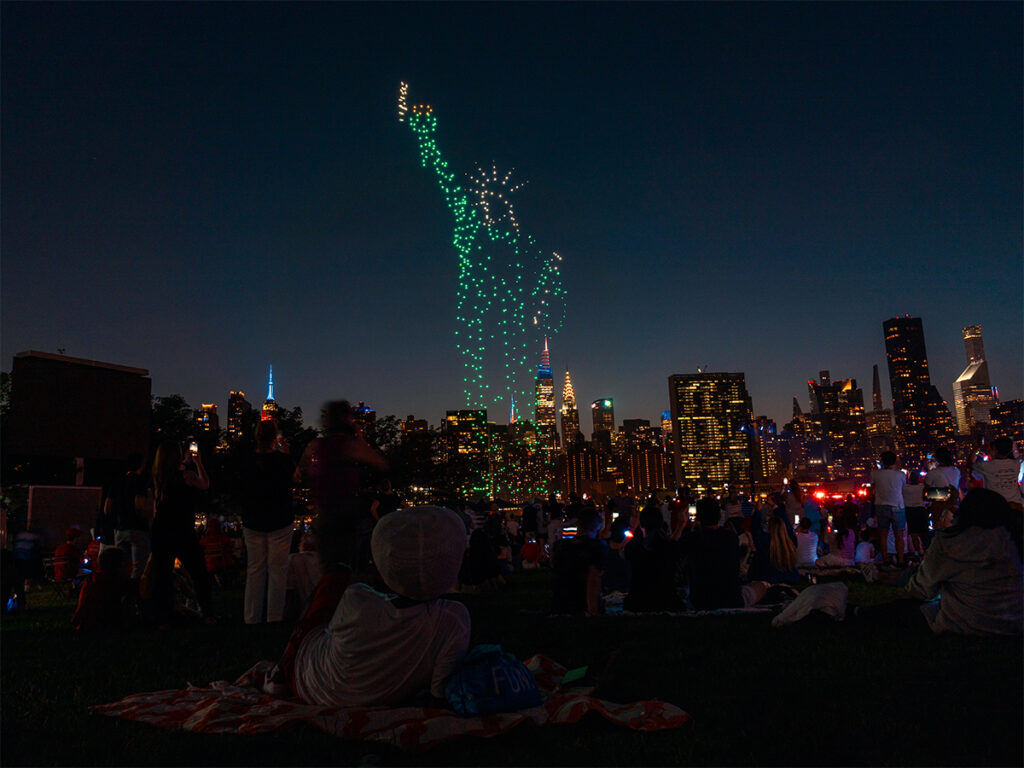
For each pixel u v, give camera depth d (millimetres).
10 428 14891
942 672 4703
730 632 6266
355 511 6434
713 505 8336
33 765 3240
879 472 13289
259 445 7672
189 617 7688
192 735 3578
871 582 10727
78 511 16500
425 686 3816
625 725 3646
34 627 7555
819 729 3621
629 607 8219
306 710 3660
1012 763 3139
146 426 16984
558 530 19359
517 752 3309
